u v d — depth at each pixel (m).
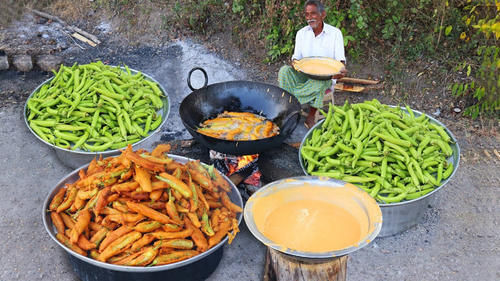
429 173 3.31
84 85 4.12
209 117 3.92
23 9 6.36
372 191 3.20
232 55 5.74
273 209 2.65
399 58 5.42
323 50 4.37
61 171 4.06
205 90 3.91
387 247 3.35
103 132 3.82
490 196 3.81
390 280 3.10
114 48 5.88
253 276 3.13
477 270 3.16
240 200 3.08
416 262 3.22
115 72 4.33
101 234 2.73
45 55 5.57
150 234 2.67
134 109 4.02
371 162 3.29
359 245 2.25
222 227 2.84
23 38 5.96
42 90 4.14
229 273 3.14
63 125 3.82
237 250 3.32
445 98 4.97
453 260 3.24
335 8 5.25
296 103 3.75
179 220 2.73
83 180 2.97
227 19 5.98
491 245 3.36
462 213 3.64
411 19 5.57
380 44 5.58
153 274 2.73
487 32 4.43
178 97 5.09
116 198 2.78
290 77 4.35
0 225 3.50
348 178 3.30
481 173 4.06
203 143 3.44
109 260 2.65
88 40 5.97
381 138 3.41
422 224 3.53
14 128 4.59
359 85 5.14
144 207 2.69
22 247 3.32
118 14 6.26
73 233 2.70
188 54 5.72
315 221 2.56
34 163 4.15
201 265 2.91
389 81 5.23
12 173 4.02
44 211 2.90
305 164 3.54
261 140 3.27
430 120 3.71
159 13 6.15
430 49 5.33
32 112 3.96
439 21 5.38
